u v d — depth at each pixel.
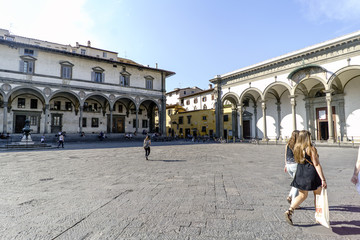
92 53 40.75
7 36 34.50
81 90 32.78
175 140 39.19
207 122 42.94
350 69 20.58
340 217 3.81
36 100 33.12
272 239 3.03
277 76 27.06
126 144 25.80
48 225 3.42
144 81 39.44
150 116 45.25
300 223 3.58
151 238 3.01
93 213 3.93
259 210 4.11
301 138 3.64
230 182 6.27
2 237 3.02
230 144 26.36
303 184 3.44
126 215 3.84
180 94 59.44
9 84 27.52
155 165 9.44
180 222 3.55
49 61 30.69
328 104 22.14
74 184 6.06
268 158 11.97
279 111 31.52
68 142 29.38
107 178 6.82
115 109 41.12
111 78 35.94
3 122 27.23
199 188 5.62
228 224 3.50
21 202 4.54
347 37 20.69
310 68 23.53
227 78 33.97
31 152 15.66
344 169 8.38
